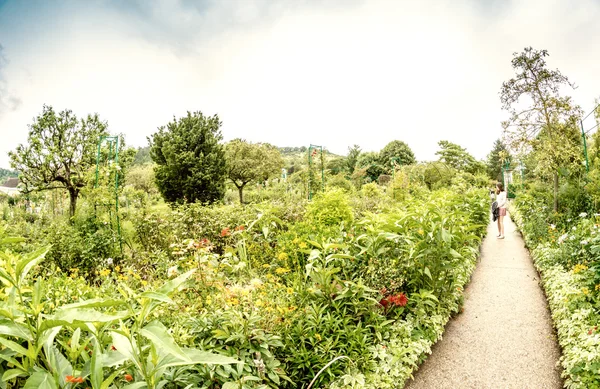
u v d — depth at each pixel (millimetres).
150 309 1557
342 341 3184
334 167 40500
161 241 7250
